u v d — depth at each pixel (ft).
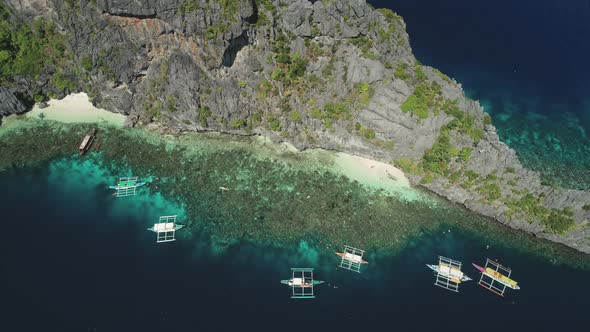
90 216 292.40
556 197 307.37
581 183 341.62
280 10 318.65
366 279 278.67
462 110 330.95
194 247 283.59
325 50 331.98
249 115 334.65
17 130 329.31
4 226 280.51
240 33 307.37
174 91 327.47
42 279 257.96
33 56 330.95
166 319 246.88
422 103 321.52
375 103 324.39
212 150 332.60
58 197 300.20
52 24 327.06
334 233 298.56
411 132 323.57
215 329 245.45
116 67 324.80
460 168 319.27
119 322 243.40
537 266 294.46
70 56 330.95
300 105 331.77
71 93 347.15
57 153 322.75
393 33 341.82
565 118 378.73
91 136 329.31
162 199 305.73
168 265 272.51
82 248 275.39
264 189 315.17
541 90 390.21
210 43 308.81
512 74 395.34
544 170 347.77
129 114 343.87
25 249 270.87
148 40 316.19
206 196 309.22
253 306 257.96
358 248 293.43
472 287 280.10
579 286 286.25
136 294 256.11
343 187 321.11
